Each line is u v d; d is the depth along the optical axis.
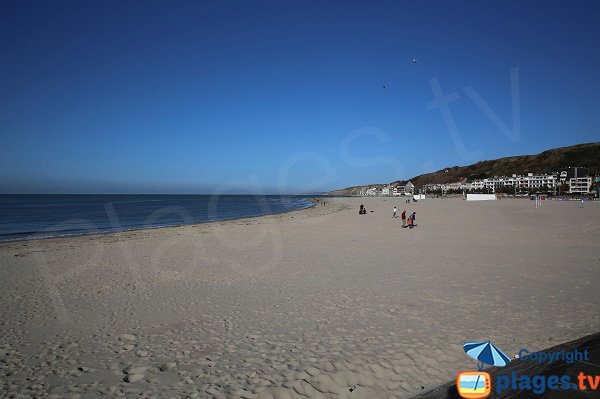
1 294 8.83
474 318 6.44
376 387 4.26
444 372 4.57
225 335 6.02
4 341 5.92
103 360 5.18
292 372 4.64
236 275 10.67
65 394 4.27
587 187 110.25
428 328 6.03
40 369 4.93
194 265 12.30
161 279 10.30
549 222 25.48
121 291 9.02
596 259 11.80
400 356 5.02
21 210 54.00
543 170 147.75
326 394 4.13
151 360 5.14
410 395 4.07
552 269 10.34
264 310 7.29
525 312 6.70
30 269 11.87
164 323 6.66
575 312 6.62
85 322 6.79
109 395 4.23
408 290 8.41
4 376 4.74
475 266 10.98
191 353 5.34
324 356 5.09
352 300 7.76
